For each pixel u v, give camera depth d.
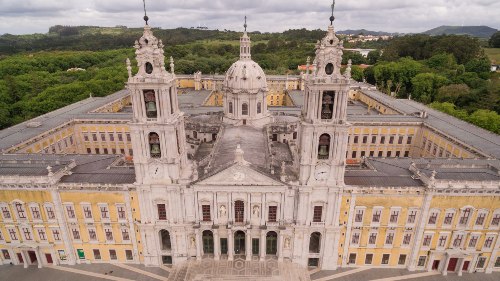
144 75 58.56
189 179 65.25
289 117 107.62
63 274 70.06
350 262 71.75
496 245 67.31
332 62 57.41
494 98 142.88
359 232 68.31
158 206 67.75
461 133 96.81
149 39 57.09
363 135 114.44
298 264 71.12
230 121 98.56
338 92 58.34
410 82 197.75
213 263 70.69
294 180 65.44
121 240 71.12
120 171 71.31
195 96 170.62
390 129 112.69
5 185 64.94
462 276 69.31
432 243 68.19
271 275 67.88
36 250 70.44
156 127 61.19
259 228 67.81
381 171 71.62
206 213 68.25
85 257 72.88
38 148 97.12
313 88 58.03
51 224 69.00
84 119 115.06
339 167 62.91
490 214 64.81
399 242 68.81
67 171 70.44
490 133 97.75
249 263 70.69
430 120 111.69
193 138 102.31
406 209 65.69
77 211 68.12
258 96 97.12
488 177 65.44
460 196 63.47
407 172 70.94
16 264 73.12
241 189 64.81
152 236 69.56
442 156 98.31
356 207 65.94
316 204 65.94
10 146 87.31
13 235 70.38
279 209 66.56
